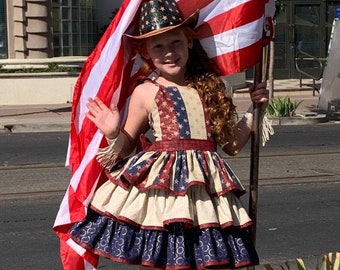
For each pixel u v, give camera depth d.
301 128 16.58
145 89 3.74
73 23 22.62
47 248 7.26
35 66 21.48
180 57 3.74
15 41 21.84
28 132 16.61
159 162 3.58
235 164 11.70
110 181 3.67
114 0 24.14
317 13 25.89
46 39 22.06
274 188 10.03
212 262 3.43
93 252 3.56
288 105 17.80
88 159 3.83
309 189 9.98
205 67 3.89
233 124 3.78
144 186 3.52
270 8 4.01
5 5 21.69
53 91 21.36
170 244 3.47
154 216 3.48
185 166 3.55
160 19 3.67
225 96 3.75
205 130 3.67
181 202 3.47
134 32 3.88
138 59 3.94
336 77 18.36
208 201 3.52
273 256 6.97
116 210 3.54
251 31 3.88
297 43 25.91
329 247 7.29
